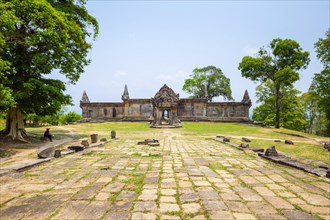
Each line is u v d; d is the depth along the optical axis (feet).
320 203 18.99
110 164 33.86
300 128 163.53
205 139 77.05
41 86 58.23
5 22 42.78
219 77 203.92
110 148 51.98
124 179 25.75
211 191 21.76
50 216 16.49
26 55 61.05
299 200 19.63
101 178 26.20
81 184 23.90
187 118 158.92
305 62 130.31
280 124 157.69
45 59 59.36
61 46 57.26
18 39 57.57
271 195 20.80
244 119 157.28
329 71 90.74
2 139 63.57
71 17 72.90
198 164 34.14
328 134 150.51
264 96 170.60
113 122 153.17
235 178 26.40
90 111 167.12
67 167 31.91
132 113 162.91
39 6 53.01
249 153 44.91
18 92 56.34
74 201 19.22
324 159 43.47
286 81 120.88
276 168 31.65
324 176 26.68
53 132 98.58
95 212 17.08
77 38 66.18
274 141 72.54
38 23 56.29
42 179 25.89
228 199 19.72
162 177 26.63
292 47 127.34
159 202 18.98
